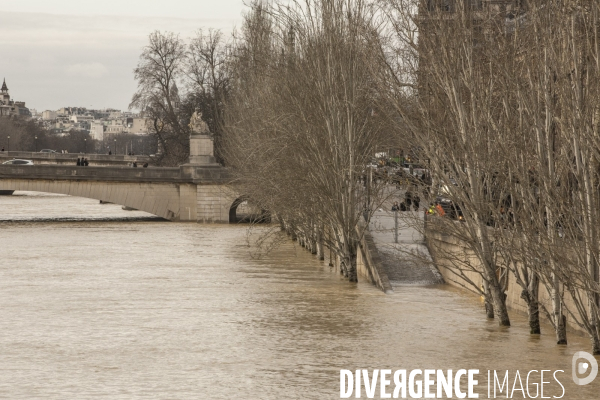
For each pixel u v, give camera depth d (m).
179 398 41.66
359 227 82.00
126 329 57.38
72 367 47.44
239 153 112.50
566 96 41.22
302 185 77.25
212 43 184.50
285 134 78.62
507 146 45.03
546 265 44.12
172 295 70.94
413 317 60.25
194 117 155.12
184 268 88.44
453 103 49.53
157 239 120.75
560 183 43.56
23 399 41.50
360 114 74.25
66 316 62.00
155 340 54.06
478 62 49.56
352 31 74.50
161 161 193.88
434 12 51.31
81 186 152.62
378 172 59.00
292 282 77.94
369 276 77.56
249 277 81.38
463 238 53.19
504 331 54.47
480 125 48.72
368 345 52.22
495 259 54.38
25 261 94.56
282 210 85.88
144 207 154.75
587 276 41.19
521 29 46.88
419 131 51.06
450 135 50.16
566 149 41.53
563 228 42.72
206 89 185.12
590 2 42.22
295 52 80.12
